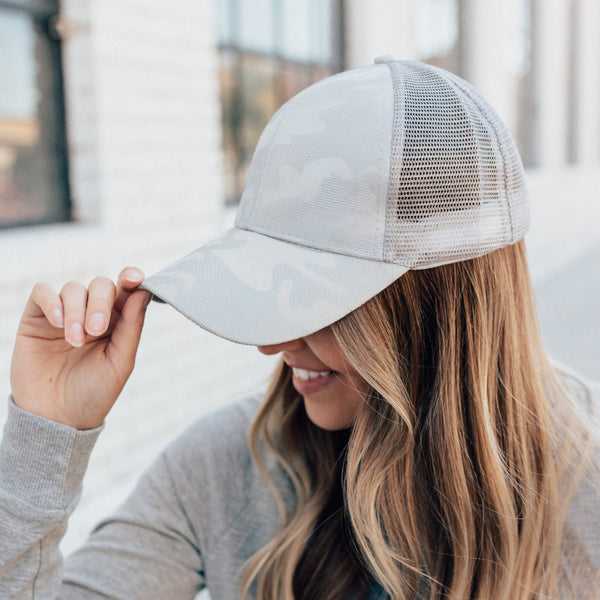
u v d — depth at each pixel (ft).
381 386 2.78
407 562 2.96
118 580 3.14
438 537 3.06
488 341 2.95
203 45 11.27
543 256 27.48
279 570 3.24
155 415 10.86
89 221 9.80
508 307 3.04
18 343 2.76
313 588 3.26
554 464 3.11
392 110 2.67
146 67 10.21
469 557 2.94
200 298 2.66
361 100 2.73
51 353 2.80
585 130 38.24
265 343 2.59
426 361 2.98
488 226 2.78
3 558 2.61
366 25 15.94
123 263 10.02
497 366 3.06
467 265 2.89
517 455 3.06
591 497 3.06
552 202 30.76
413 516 2.97
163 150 10.66
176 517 3.36
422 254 2.69
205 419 3.63
